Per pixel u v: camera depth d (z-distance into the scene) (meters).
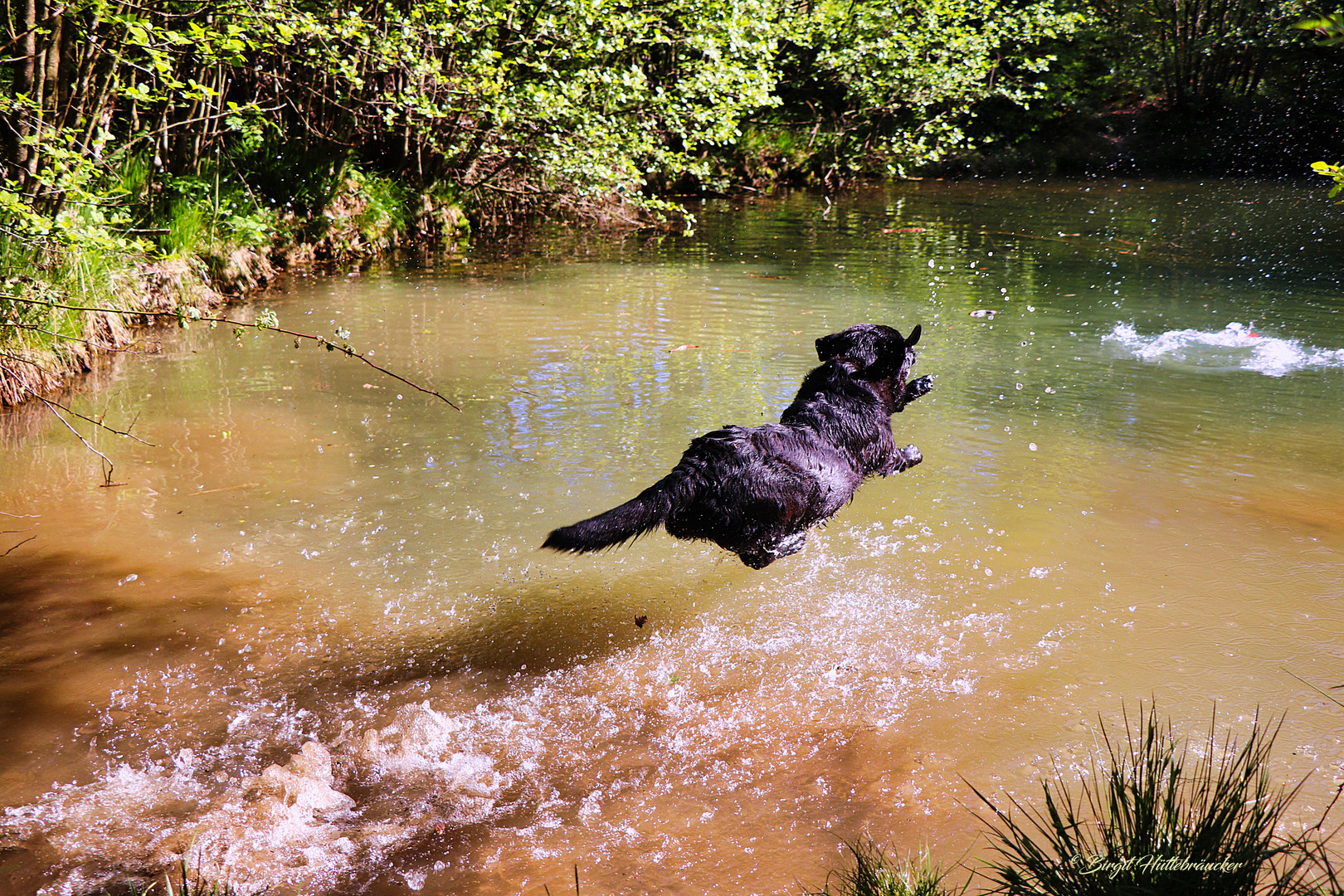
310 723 3.59
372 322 9.17
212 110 11.34
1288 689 3.58
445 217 14.18
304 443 6.20
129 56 9.29
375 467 5.83
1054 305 9.91
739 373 7.53
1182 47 24.27
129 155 9.62
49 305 6.55
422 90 12.24
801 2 19.16
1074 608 4.22
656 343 8.44
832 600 4.40
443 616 4.33
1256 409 6.72
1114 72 24.30
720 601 4.46
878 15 19.69
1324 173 4.08
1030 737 3.38
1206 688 3.61
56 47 7.62
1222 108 24.17
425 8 11.48
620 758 3.38
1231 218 15.81
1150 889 2.18
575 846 2.94
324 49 10.60
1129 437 6.20
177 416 6.66
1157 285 10.91
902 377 4.85
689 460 4.04
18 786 3.21
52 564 4.68
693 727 3.55
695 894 2.72
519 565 4.77
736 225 15.56
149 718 3.59
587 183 13.34
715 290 10.59
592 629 4.24
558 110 12.17
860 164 21.56
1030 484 5.52
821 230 15.06
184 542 4.93
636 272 11.68
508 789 3.23
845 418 4.51
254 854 2.92
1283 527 4.91
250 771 3.32
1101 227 15.05
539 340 8.54
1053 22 21.12
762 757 3.36
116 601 4.38
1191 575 4.46
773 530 4.14
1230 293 10.44
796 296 10.29
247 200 11.12
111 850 2.92
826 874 2.78
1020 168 23.27
